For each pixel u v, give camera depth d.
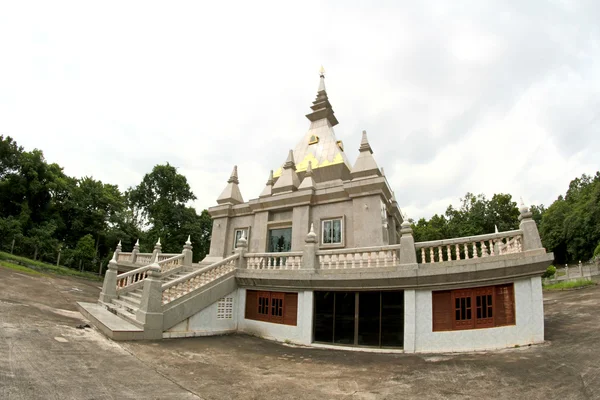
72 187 42.22
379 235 16.95
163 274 17.66
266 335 13.49
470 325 10.29
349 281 11.93
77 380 6.32
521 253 10.10
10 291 14.93
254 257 15.17
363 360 9.89
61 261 34.91
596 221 45.19
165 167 48.38
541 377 7.24
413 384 7.45
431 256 11.21
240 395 6.72
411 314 10.91
